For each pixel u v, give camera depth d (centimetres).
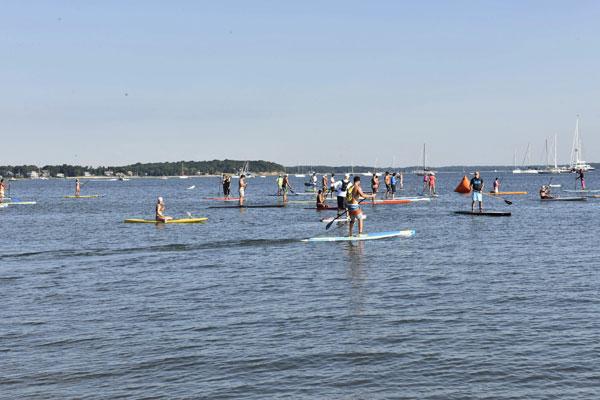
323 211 4809
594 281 1755
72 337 1277
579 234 2969
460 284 1738
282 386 1006
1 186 6662
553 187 10588
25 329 1342
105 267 2150
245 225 3672
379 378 1032
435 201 6203
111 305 1554
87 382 1034
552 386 987
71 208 6062
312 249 2514
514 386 990
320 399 955
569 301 1512
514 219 3859
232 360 1124
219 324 1355
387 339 1227
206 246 2658
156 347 1202
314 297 1602
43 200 8038
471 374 1041
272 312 1451
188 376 1053
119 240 2983
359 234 2845
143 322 1385
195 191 11725
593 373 1034
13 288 1789
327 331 1288
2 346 1224
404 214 4394
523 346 1172
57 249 2678
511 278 1817
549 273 1894
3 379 1053
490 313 1409
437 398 951
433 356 1127
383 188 10519
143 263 2225
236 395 974
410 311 1438
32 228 3766
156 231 3388
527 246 2534
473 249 2458
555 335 1235
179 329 1323
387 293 1633
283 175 6431
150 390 999
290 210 4978
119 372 1076
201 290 1719
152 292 1703
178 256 2384
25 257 2441
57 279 1927
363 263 2131
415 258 2231
